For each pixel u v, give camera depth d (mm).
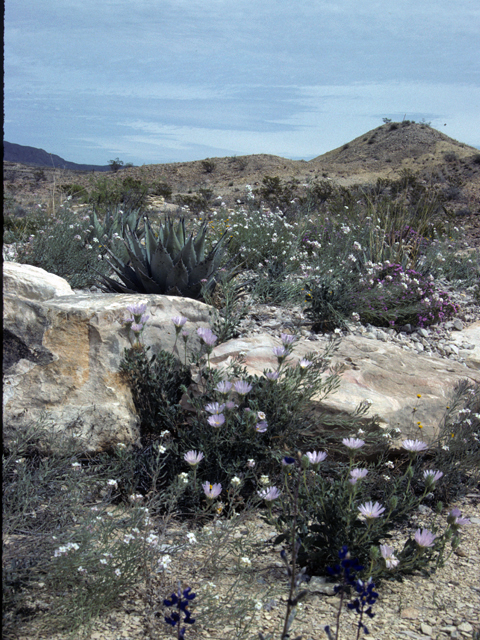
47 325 3582
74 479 2561
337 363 3959
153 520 2672
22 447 2861
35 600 2049
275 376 3057
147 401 3482
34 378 3385
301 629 1984
